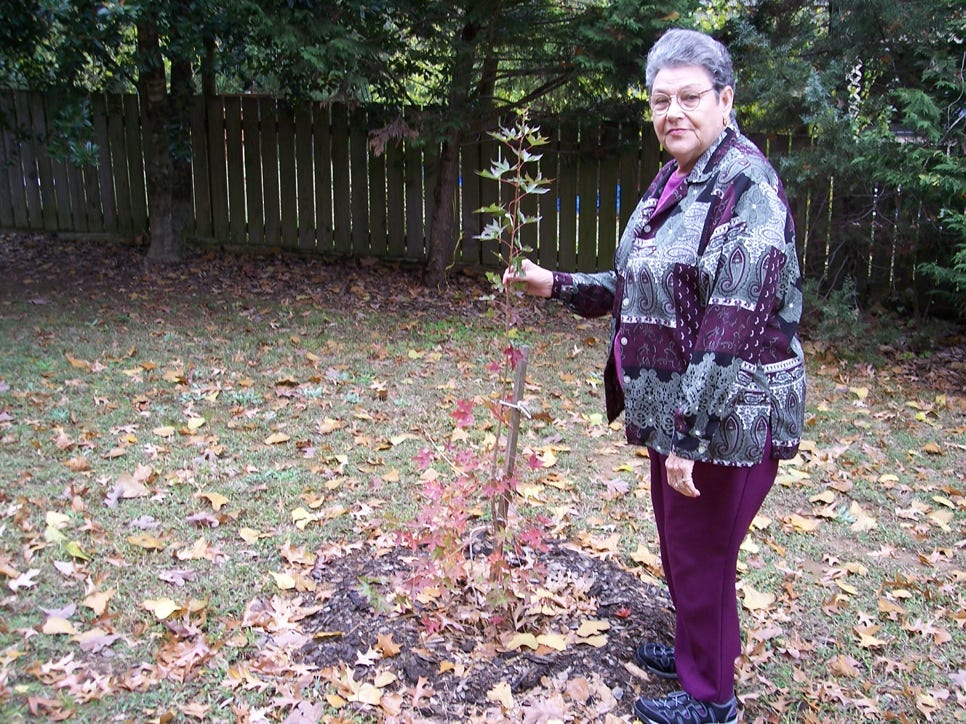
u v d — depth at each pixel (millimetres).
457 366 5637
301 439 4340
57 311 6375
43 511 3480
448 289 7688
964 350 6504
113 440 4191
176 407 4660
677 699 2475
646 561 3371
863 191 6742
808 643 2984
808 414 5121
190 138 8516
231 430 4422
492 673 2625
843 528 3799
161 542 3289
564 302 2727
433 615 2824
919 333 6551
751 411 2188
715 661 2420
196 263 8070
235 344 5812
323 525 3523
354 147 8195
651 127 7641
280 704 2479
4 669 2541
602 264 8039
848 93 6734
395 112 7555
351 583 3055
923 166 6129
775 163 6875
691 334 2248
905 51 6621
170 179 7918
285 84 7617
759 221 2113
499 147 7926
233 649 2723
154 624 2828
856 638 3021
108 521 3445
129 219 8867
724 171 2186
